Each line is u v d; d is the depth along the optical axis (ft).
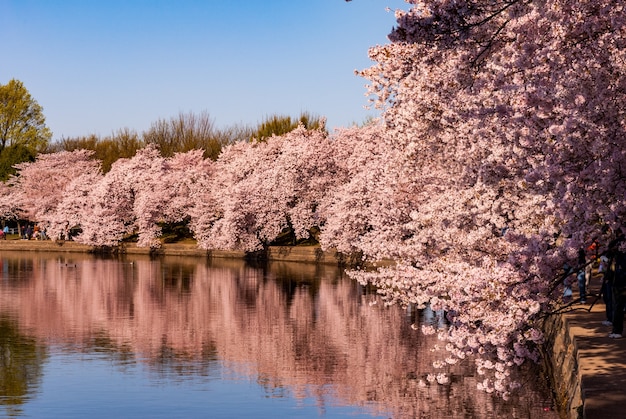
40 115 376.48
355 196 171.32
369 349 86.58
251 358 83.97
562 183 38.32
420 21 38.42
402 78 68.85
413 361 79.82
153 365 81.05
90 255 256.93
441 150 70.38
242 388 70.69
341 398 66.28
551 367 67.56
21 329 104.47
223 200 230.48
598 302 71.56
